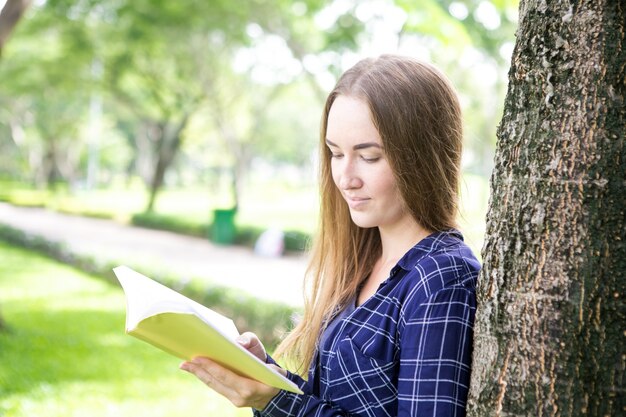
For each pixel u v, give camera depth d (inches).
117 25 744.3
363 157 63.1
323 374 65.0
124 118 1624.0
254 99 1034.7
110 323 325.1
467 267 60.1
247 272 516.1
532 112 54.8
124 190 2222.0
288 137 1802.4
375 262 72.4
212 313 70.0
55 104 1486.2
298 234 682.2
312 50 659.4
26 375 230.4
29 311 348.2
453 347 57.5
